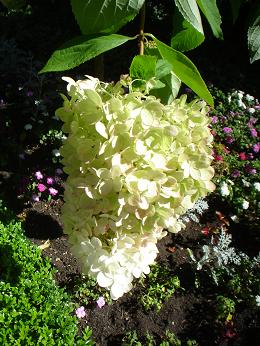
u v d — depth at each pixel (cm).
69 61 102
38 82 418
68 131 131
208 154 136
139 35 122
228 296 284
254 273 297
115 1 97
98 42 102
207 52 575
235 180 376
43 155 360
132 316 264
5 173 335
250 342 264
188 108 134
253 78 546
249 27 114
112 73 496
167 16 580
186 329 265
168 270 290
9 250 255
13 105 397
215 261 296
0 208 285
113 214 125
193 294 283
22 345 208
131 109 117
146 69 118
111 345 249
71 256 286
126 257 138
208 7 107
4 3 128
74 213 135
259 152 420
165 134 118
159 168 120
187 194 133
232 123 439
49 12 588
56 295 240
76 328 228
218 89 509
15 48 464
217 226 333
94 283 269
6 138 359
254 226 338
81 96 123
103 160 120
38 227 303
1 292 230
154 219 127
